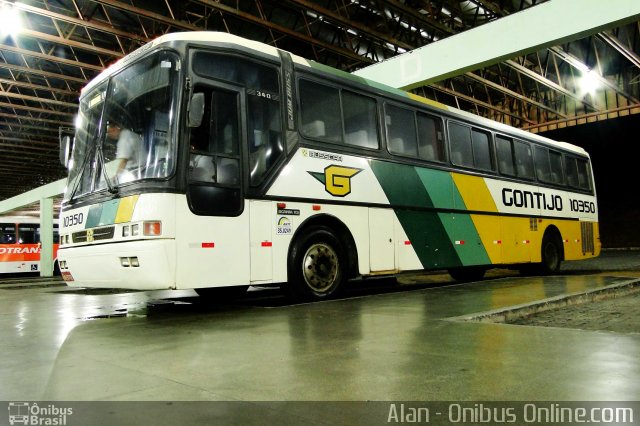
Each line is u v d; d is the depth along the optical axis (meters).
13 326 5.64
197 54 5.98
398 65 9.05
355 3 16.06
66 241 6.73
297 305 6.32
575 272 12.31
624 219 28.05
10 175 33.22
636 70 21.61
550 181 11.84
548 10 7.38
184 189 5.58
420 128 8.79
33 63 18.06
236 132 6.18
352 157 7.48
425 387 2.74
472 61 8.10
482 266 9.69
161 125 5.78
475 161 9.79
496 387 2.70
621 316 5.58
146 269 5.36
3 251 23.36
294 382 2.89
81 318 6.21
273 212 6.40
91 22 14.61
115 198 5.84
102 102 6.73
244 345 3.94
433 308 5.76
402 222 8.09
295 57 7.16
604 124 26.55
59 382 3.05
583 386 2.68
